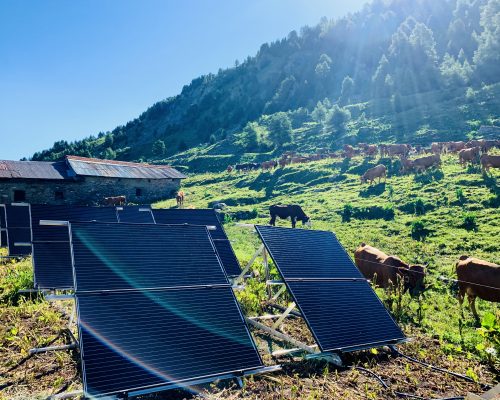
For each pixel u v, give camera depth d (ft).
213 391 23.50
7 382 24.07
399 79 372.58
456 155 143.64
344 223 94.07
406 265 48.34
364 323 30.17
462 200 90.74
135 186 169.99
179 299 25.08
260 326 32.96
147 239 28.78
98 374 19.34
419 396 23.95
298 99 556.51
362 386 24.86
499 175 103.81
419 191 105.19
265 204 133.28
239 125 525.34
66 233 42.45
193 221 51.55
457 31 452.35
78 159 163.53
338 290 32.04
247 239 89.66
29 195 143.84
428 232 76.74
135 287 24.59
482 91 277.85
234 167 250.16
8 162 150.92
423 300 45.70
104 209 49.16
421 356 30.32
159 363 21.02
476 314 40.52
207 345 23.07
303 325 36.01
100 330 21.18
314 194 132.77
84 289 22.99
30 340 30.48
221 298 26.66
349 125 299.99
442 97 300.20
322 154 191.42
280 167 188.14
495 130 194.08
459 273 43.39
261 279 48.75
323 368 27.07
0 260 62.69
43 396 22.47
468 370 27.22
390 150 156.56
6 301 40.55
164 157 443.73
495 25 345.31
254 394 23.17
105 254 25.93
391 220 89.51
